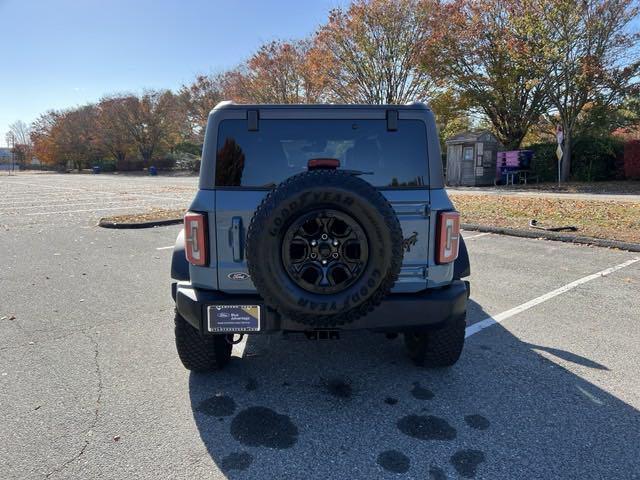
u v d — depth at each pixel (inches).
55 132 2374.5
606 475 94.3
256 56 1275.8
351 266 106.0
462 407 120.9
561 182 791.7
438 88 1002.7
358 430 111.0
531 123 920.9
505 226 371.9
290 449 103.7
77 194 813.2
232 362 148.9
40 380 134.2
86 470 96.0
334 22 987.9
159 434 108.7
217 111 119.6
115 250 315.6
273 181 120.3
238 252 116.9
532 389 129.6
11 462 98.1
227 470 96.4
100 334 168.7
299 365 146.9
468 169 856.9
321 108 120.6
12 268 264.7
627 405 120.6
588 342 160.9
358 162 122.5
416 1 937.5
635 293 213.0
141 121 2108.8
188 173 1969.7
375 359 151.2
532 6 759.7
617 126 802.8
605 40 711.7
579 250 303.0
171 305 201.3
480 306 198.4
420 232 120.7
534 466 97.3
